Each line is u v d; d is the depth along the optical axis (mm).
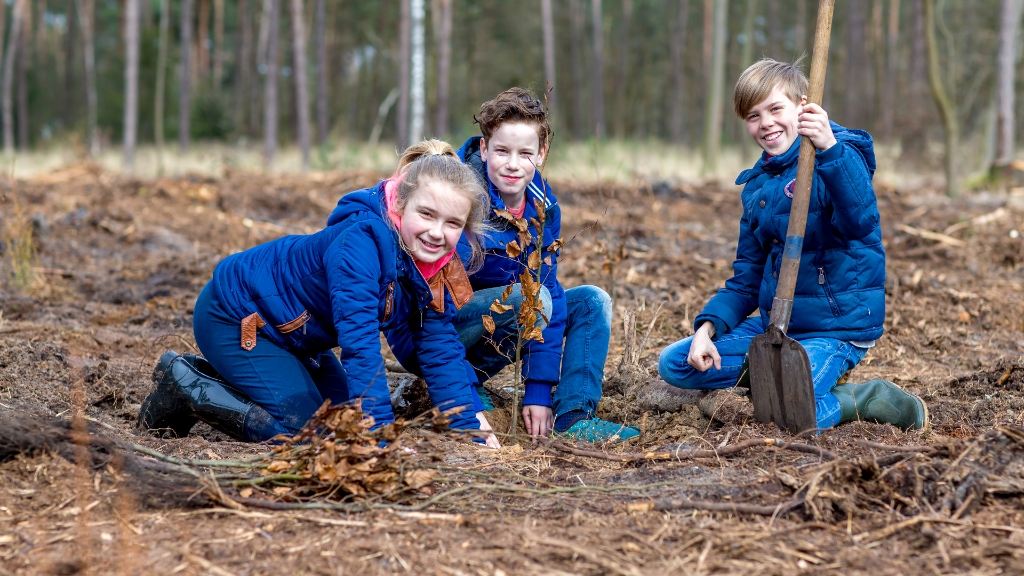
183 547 1997
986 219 7941
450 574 1894
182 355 3152
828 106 35938
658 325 4844
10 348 3848
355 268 2713
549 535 2086
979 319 5105
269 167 15617
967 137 20062
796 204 2857
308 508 2229
